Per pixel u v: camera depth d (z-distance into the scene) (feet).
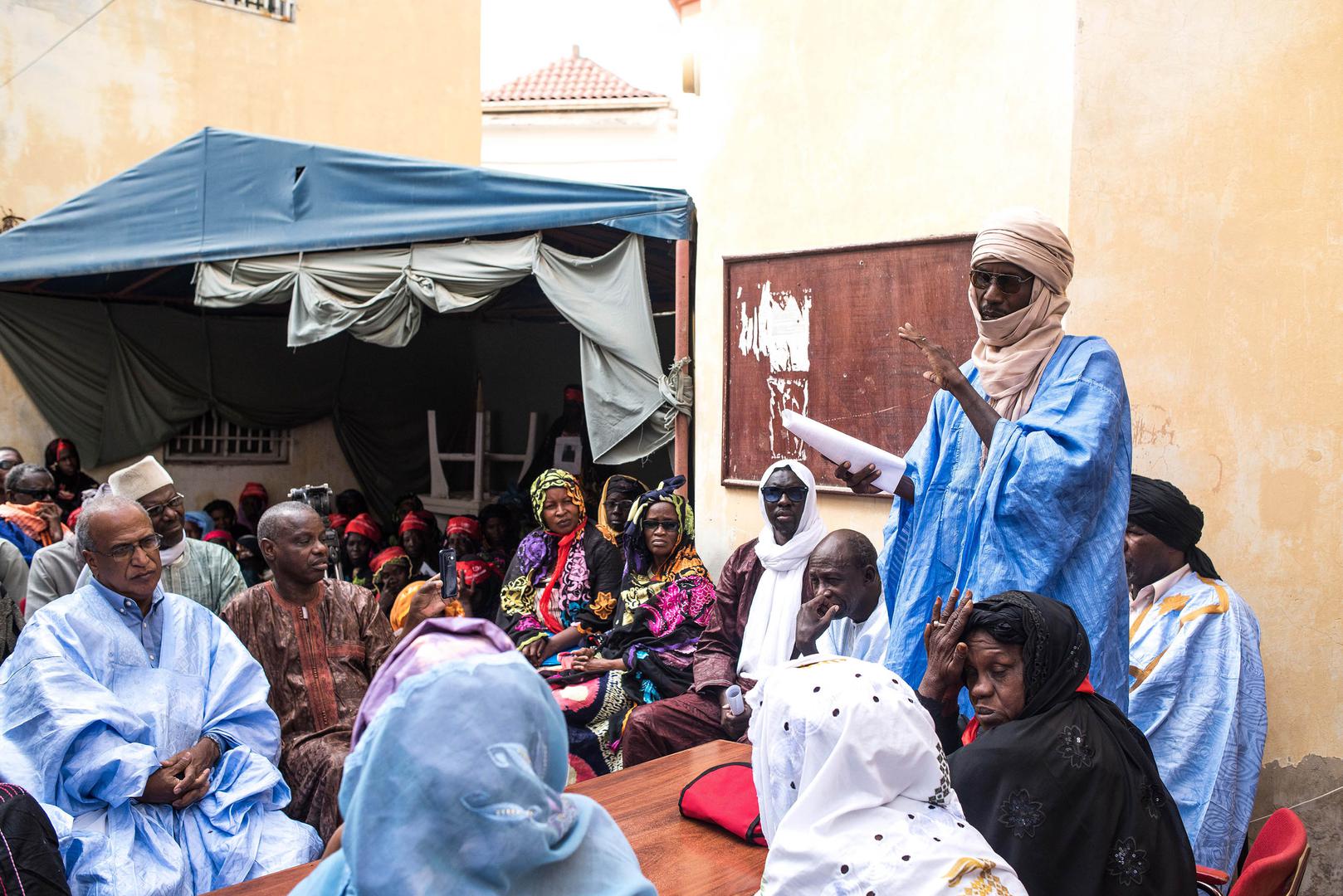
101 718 10.10
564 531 17.15
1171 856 6.40
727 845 7.79
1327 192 10.82
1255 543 11.30
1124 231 12.14
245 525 30.17
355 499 29.76
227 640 11.76
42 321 28.58
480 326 35.17
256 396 31.40
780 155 16.31
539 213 18.16
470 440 35.19
